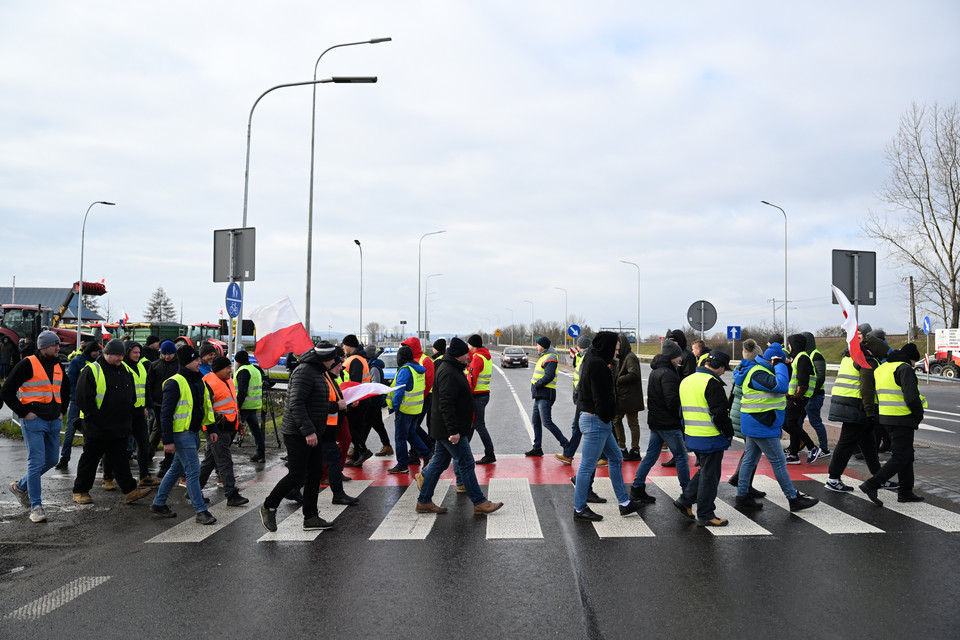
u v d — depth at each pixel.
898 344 48.69
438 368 6.93
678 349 7.31
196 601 4.57
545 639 3.87
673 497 7.65
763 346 48.34
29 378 6.96
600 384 6.56
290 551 5.73
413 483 8.73
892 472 7.04
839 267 11.39
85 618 4.29
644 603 4.40
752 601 4.40
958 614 4.15
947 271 37.41
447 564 5.30
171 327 30.89
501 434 13.63
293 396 6.28
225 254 12.26
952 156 36.75
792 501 6.82
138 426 8.75
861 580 4.77
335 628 4.07
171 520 6.95
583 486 6.65
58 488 8.55
